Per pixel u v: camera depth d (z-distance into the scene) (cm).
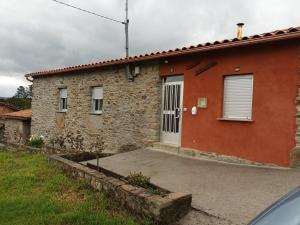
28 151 1327
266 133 775
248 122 811
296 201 231
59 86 1574
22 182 760
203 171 749
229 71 855
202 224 486
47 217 537
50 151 1227
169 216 502
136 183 636
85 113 1386
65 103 1568
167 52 966
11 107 2692
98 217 524
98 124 1312
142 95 1120
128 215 543
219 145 875
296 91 722
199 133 929
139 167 824
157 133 1068
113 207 578
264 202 532
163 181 686
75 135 1438
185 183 662
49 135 1628
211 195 582
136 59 1080
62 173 831
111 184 614
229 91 867
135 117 1144
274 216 227
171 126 1037
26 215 551
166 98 1055
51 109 1627
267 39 721
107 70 1277
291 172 695
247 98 826
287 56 738
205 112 915
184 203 519
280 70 750
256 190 590
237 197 563
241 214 495
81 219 520
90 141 1346
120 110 1209
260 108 787
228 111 868
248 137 811
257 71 794
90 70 1366
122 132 1195
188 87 967
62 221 522
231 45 794
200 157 916
